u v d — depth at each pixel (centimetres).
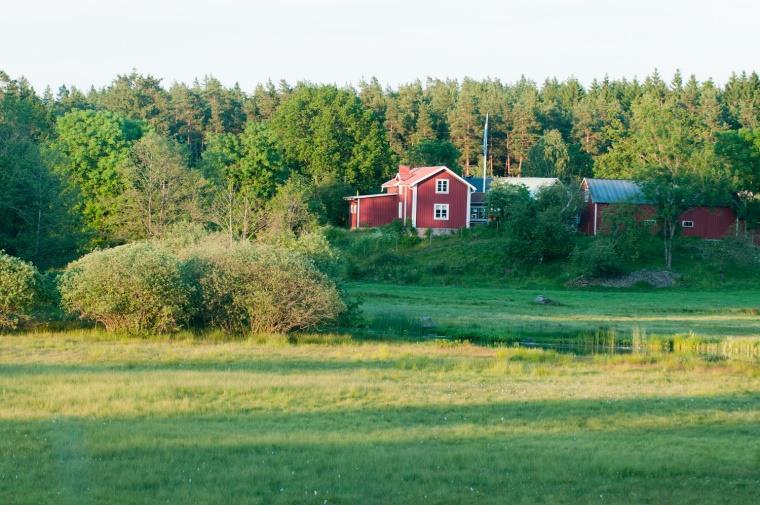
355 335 5684
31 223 8500
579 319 7069
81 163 11094
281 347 4994
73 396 3206
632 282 10662
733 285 10694
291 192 10525
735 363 4712
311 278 5562
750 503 2041
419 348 5122
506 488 2134
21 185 8444
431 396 3456
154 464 2284
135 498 1980
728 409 3344
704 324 6931
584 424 2997
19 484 2080
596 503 2022
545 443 2652
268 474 2194
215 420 2911
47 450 2409
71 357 4438
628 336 5994
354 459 2369
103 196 10938
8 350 4628
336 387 3566
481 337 5744
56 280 5647
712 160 11631
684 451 2567
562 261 11144
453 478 2214
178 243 7006
